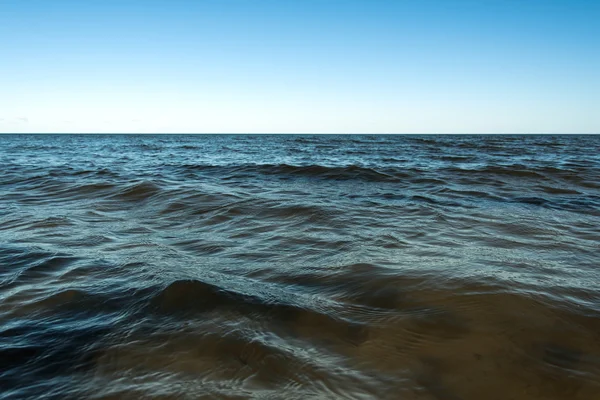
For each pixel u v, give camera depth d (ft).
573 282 12.75
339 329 9.80
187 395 7.30
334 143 152.05
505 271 13.70
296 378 7.84
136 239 18.93
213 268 14.47
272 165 49.42
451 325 9.98
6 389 7.59
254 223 21.90
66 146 140.26
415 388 7.60
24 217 23.97
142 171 50.16
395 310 10.81
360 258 15.37
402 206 26.17
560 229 20.25
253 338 9.29
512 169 44.73
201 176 43.91
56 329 9.94
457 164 54.85
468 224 21.33
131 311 10.84
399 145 125.29
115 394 7.38
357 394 7.38
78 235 19.70
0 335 9.66
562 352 8.87
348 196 30.12
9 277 13.70
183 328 9.82
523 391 7.56
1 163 62.13
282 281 13.09
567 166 50.24
